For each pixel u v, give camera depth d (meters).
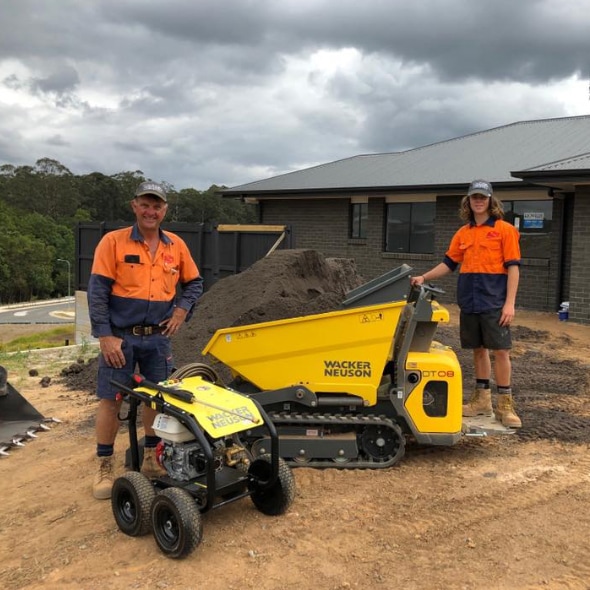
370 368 4.54
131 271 4.10
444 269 5.39
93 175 150.75
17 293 109.38
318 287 7.40
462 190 14.77
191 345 7.18
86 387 7.70
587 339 10.41
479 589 3.05
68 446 5.44
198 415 3.49
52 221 125.62
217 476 3.68
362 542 3.53
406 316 4.71
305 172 21.06
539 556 3.35
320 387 4.57
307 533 3.63
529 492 4.16
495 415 5.27
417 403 4.59
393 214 17.33
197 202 118.44
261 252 11.16
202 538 3.44
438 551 3.42
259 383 4.62
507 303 4.94
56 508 4.14
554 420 5.77
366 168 19.45
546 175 11.34
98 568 3.33
